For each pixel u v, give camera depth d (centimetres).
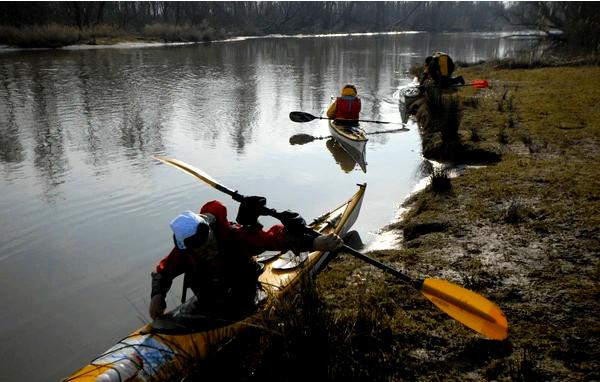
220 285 342
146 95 1728
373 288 429
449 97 1245
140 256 575
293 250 348
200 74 2353
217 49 3988
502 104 1172
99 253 583
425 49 4062
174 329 340
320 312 333
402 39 5753
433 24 8681
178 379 314
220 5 6625
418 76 2125
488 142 903
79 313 468
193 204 730
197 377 322
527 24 3650
